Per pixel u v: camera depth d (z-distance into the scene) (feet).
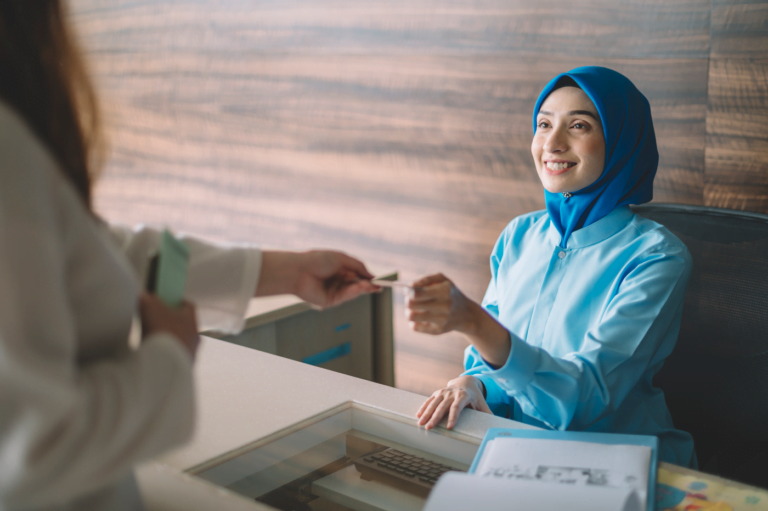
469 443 2.89
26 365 1.22
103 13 10.18
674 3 5.50
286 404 3.25
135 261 2.52
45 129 1.68
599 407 3.60
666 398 4.11
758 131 5.24
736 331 3.86
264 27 8.39
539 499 2.22
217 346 4.09
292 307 5.31
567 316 4.13
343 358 6.03
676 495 2.42
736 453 3.83
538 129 4.46
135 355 1.54
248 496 2.57
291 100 8.37
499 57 6.63
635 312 3.75
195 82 9.32
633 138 4.23
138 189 10.53
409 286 3.02
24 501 1.33
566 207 4.42
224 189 9.43
